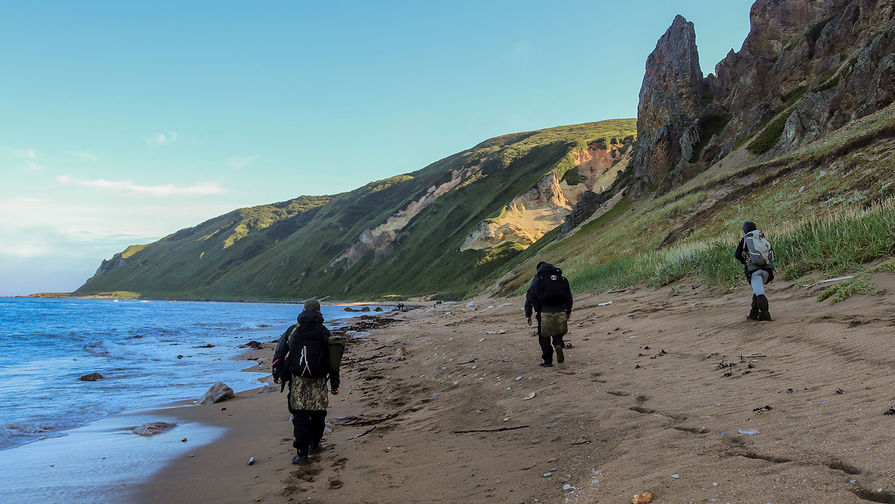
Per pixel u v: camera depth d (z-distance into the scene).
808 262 9.68
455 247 151.25
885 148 19.45
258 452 5.42
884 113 27.70
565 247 53.69
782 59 59.66
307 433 4.85
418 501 3.45
